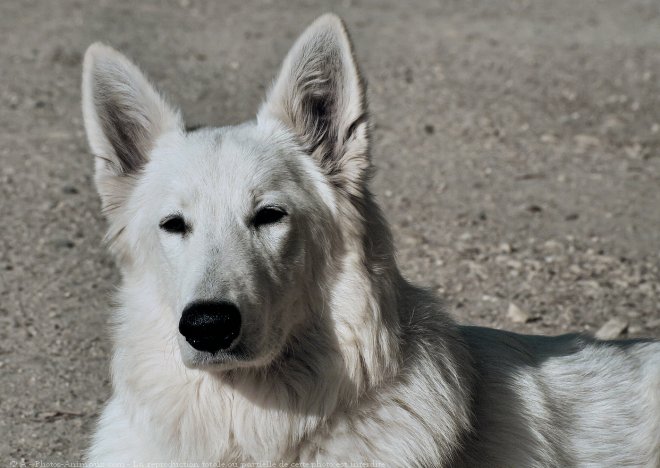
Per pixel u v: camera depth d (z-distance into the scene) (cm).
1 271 1006
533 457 579
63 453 685
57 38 1984
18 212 1177
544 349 641
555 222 1170
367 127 545
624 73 1855
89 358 828
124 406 551
